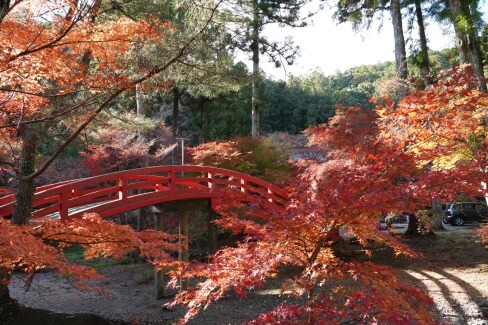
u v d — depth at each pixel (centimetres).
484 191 355
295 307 332
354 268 367
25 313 975
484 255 1223
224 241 1622
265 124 3209
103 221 522
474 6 1135
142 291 1162
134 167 1795
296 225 363
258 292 1009
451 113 402
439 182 355
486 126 813
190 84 845
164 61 606
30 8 482
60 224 511
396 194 346
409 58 1448
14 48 470
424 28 1536
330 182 379
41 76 528
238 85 872
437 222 1861
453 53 1302
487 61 1170
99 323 902
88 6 498
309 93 3550
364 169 374
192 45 634
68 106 572
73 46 497
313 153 1659
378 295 336
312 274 372
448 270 1089
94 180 786
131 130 1242
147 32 521
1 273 539
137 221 1917
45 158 1705
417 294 348
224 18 670
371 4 1478
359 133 1088
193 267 391
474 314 755
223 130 2627
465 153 742
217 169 1042
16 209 589
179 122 2756
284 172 1377
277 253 383
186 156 1923
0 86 527
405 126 398
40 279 1382
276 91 3359
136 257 1603
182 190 983
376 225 407
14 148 761
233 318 846
